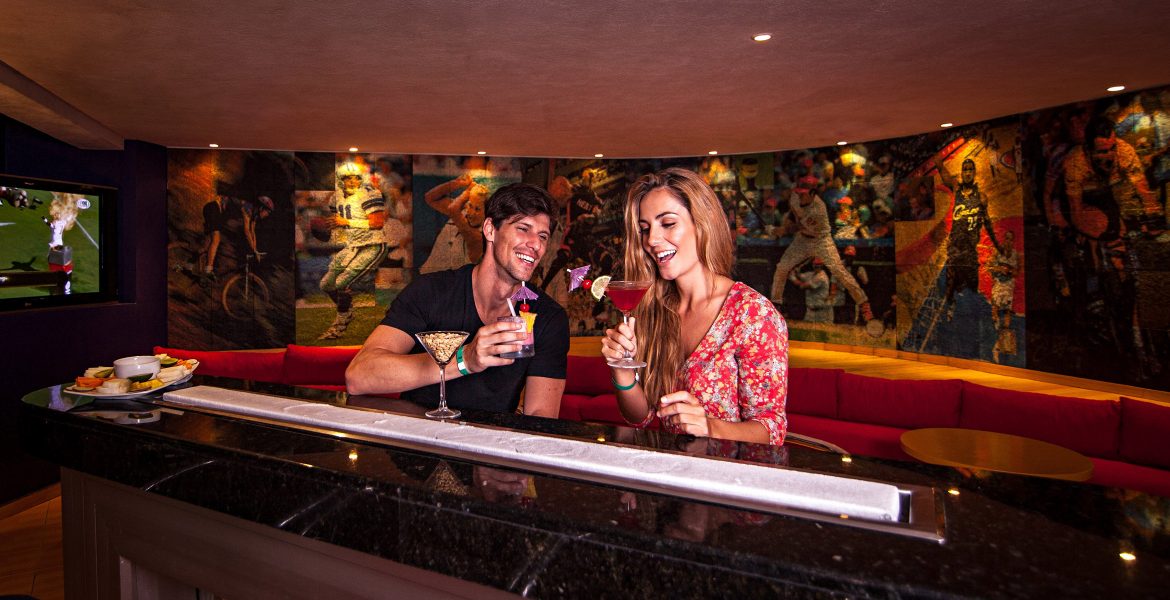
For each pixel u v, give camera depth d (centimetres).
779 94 616
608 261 1023
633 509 88
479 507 92
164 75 525
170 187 825
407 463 109
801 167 940
